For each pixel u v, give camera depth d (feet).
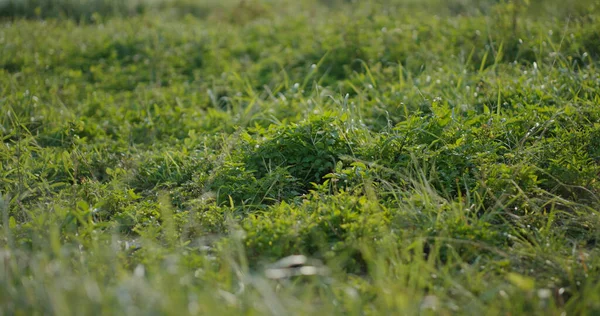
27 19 34.01
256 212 13.67
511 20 23.16
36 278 9.33
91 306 8.49
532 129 14.78
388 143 14.60
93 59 26.91
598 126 14.61
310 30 27.81
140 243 12.47
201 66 25.98
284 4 36.29
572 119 15.57
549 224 11.95
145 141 19.11
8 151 16.74
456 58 22.22
